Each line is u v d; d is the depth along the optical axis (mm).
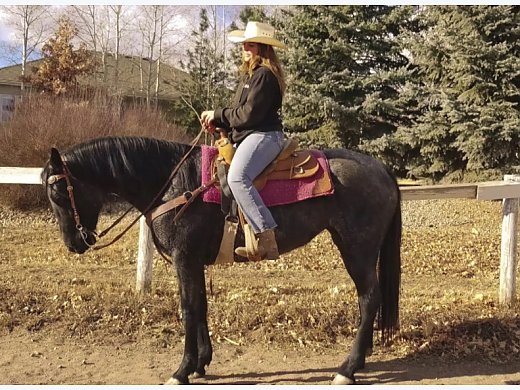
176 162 4000
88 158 3920
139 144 3984
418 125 14055
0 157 11086
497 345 4609
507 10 12648
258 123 3797
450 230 9875
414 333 4797
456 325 4844
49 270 6504
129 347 4645
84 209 3967
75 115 11500
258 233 3756
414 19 15812
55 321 4957
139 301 5230
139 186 3973
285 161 3961
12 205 10734
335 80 15469
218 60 30562
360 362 3996
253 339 4777
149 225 3967
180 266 3893
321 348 4656
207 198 3834
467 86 13398
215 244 3938
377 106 14828
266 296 5535
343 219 4012
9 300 5223
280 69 3869
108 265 7000
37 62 32281
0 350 4531
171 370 4258
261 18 21266
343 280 6375
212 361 4418
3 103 29312
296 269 6988
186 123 27344
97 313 5051
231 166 3748
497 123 12414
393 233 4230
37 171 5953
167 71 34969
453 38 13234
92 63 25828
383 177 4145
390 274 4230
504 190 5266
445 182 14070
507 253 5293
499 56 12758
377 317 4719
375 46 15773
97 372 4199
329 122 15508
